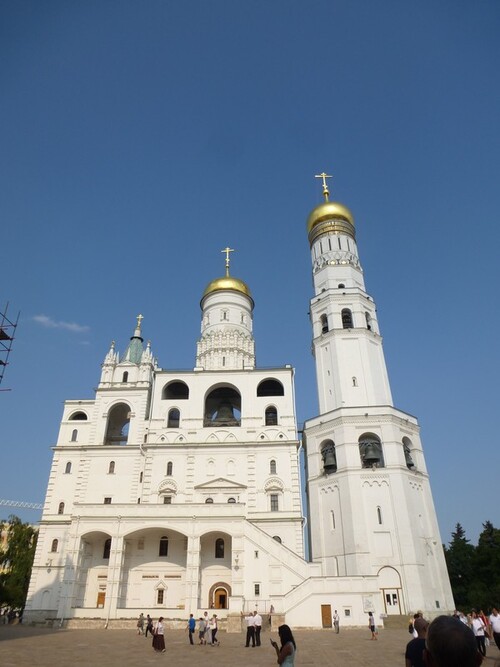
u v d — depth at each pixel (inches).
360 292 2620.6
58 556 2137.1
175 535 2028.8
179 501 2185.0
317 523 2111.2
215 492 2185.0
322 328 2613.2
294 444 2266.2
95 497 2225.6
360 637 1381.6
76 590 1877.5
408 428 2228.1
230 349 2773.1
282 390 2628.0
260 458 2255.2
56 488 2283.5
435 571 1963.6
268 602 1768.0
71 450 2354.8
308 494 2213.3
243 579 1786.4
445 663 159.9
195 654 1051.3
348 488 2038.6
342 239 2842.0
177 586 1946.4
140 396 2456.9
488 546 2652.6
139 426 2383.1
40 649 1088.2
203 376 2484.0
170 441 2342.5
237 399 2726.4
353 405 2308.1
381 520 1973.4
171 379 2490.2
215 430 2356.1
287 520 2103.8
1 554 2699.3
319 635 1461.6
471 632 167.2
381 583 1861.5
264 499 2170.3
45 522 2201.0
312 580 1728.6
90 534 1978.3
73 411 2480.3
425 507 2105.1
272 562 1846.7
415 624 371.9
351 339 2469.2
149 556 2000.5
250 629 1216.8
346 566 1929.1
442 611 1854.1
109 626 1715.1
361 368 2394.2
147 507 1942.7
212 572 1945.1
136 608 1793.8
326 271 2733.8
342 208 2935.5
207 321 3041.3
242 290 3107.8
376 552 1914.4
